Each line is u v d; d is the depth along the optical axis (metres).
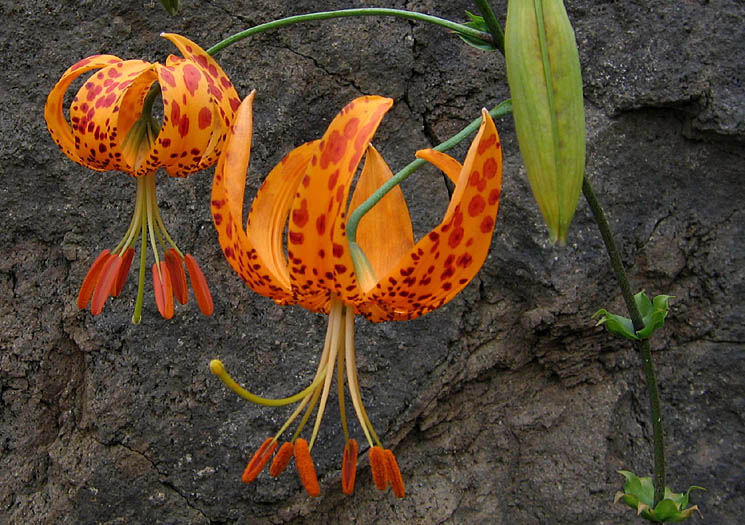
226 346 0.39
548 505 0.40
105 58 0.30
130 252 0.32
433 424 0.40
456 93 0.39
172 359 0.39
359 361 0.39
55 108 0.30
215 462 0.39
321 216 0.24
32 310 0.39
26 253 0.39
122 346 0.39
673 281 0.40
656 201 0.40
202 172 0.38
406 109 0.39
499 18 0.39
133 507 0.39
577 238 0.39
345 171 0.24
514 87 0.26
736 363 0.40
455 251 0.25
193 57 0.29
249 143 0.25
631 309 0.30
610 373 0.41
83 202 0.38
